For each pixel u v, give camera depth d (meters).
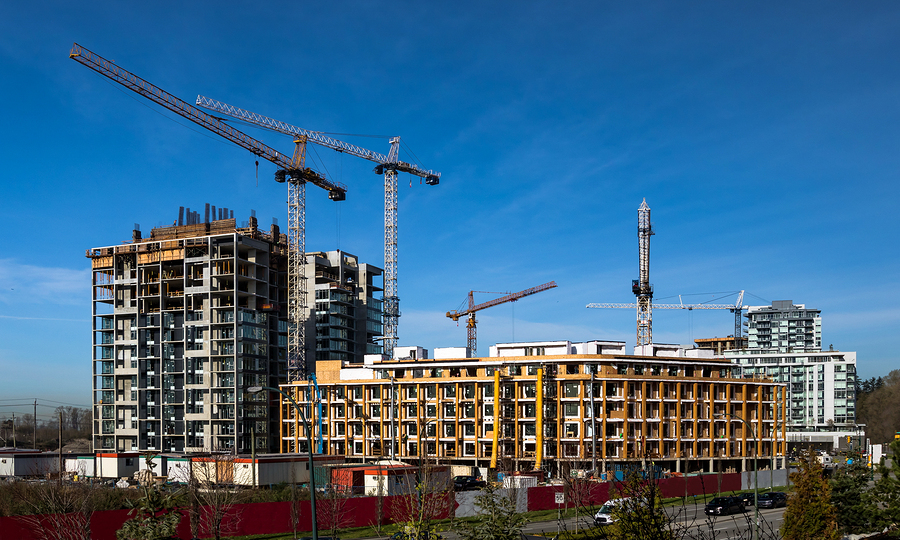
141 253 189.75
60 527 61.56
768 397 152.00
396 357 162.75
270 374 189.12
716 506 82.94
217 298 183.00
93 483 92.88
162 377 183.50
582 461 126.38
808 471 59.91
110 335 195.75
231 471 92.81
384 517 76.25
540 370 136.00
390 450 151.12
